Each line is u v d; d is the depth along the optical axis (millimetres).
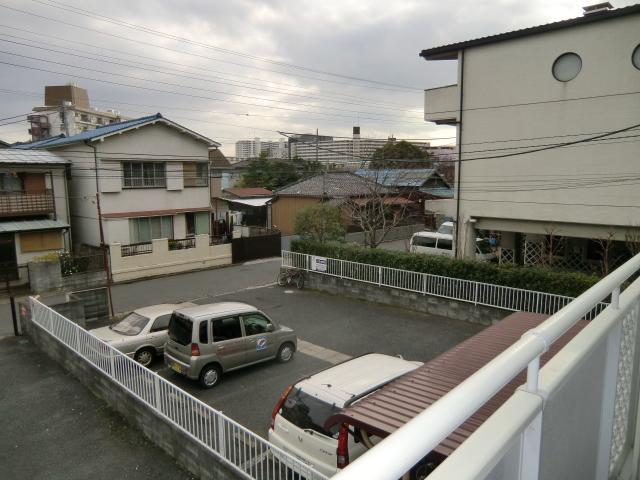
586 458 1371
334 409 4941
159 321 9570
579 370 1238
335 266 15336
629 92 11688
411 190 26000
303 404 5215
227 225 26172
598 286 1407
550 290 11227
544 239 15750
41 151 20500
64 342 9141
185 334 8320
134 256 18609
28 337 11055
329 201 25953
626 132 11836
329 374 5625
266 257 23172
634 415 1983
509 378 853
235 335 8672
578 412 1262
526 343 966
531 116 13227
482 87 14023
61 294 16406
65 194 20203
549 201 13211
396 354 10195
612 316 1501
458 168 14750
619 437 1795
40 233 18625
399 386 3812
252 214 31766
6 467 6047
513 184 13758
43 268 16609
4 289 16781
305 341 10953
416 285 13398
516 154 13586
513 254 17000
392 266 14141
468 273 12508
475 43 13812
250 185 41719
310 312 13391
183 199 22984
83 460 6152
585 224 12836
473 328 11898
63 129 36594
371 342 10938
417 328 11914
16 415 7352
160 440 6340
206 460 5500
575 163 12672
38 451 6379
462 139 14586
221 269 20672
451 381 3855
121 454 6246
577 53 12320
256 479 4824
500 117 13773
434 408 720
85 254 17969
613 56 11820
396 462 587
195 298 15547
